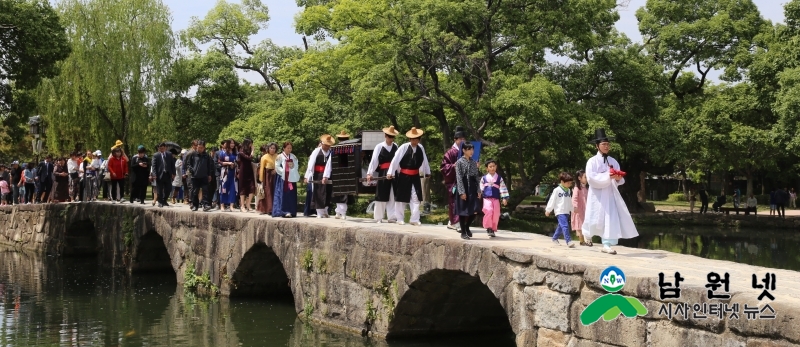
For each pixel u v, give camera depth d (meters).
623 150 33.38
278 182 15.48
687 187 59.31
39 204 27.62
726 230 33.81
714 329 6.41
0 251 27.80
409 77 28.69
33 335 13.52
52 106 37.62
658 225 36.47
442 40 26.92
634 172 38.97
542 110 26.42
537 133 30.09
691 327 6.62
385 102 28.58
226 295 16.36
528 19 28.98
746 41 37.91
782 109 29.14
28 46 25.34
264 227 14.96
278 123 35.09
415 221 13.38
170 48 39.53
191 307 15.71
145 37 38.34
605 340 7.48
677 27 38.59
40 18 26.02
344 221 14.42
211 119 43.28
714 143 36.84
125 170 24.19
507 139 31.11
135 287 18.88
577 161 31.70
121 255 22.05
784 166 48.97
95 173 25.53
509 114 27.78
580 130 28.66
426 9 26.84
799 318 5.73
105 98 37.31
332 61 33.09
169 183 20.84
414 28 27.42
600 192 9.32
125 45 37.81
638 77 32.97
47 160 28.39
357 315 12.28
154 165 20.69
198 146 18.28
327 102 33.81
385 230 11.92
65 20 37.00
